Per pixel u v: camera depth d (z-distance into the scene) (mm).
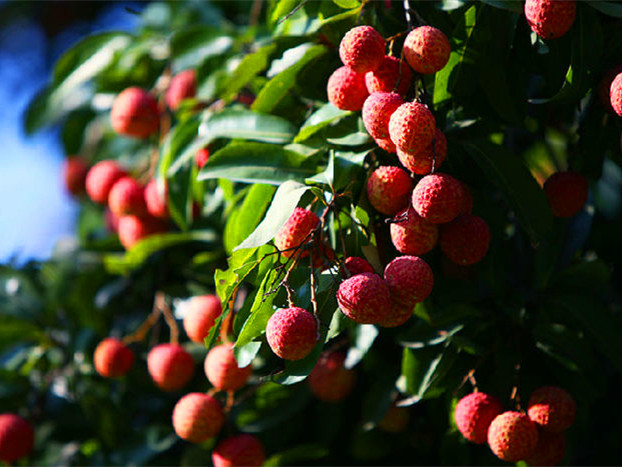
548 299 1134
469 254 1018
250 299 1028
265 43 1223
